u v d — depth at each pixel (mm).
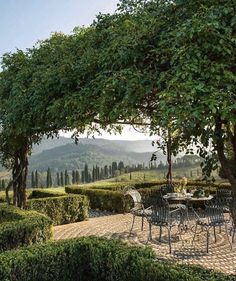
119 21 4473
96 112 4199
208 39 2994
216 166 3393
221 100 2783
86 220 10773
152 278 3369
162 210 7008
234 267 5832
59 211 10258
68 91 4336
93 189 13734
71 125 4363
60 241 4379
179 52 2953
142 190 12406
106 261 3939
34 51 6617
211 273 3203
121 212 11977
